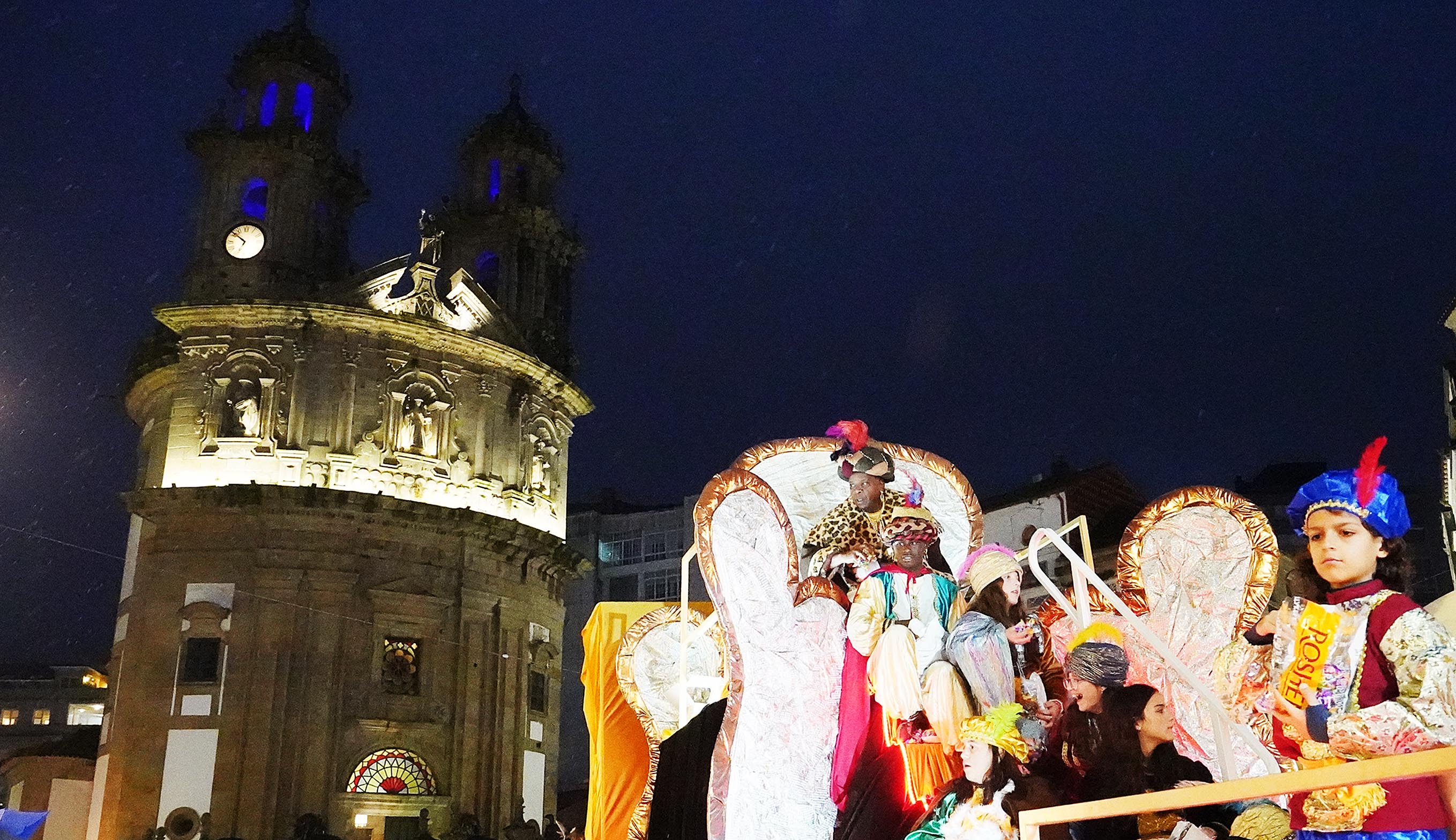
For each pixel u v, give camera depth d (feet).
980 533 22.94
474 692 143.43
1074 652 15.99
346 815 130.52
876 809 18.51
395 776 135.54
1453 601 25.05
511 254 176.96
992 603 19.47
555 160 184.96
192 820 126.31
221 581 135.13
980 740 15.80
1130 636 21.85
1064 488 80.33
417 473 146.61
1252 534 21.97
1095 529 75.00
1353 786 10.77
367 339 147.84
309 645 134.31
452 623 144.05
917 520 20.53
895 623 19.22
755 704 18.86
